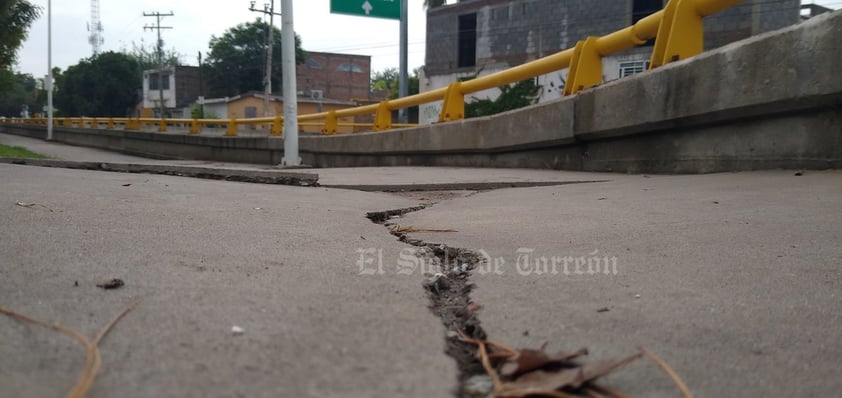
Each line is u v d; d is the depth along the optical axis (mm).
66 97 65562
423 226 3729
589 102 7281
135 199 4504
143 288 2066
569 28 31422
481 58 34750
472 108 33938
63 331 1636
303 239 3127
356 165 14070
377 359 1521
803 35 4844
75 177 6426
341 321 1800
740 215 3508
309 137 16203
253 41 57500
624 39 7180
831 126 4871
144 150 29672
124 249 2684
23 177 6188
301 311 1878
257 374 1403
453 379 1413
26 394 1265
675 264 2531
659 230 3230
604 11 30281
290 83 12117
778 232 3039
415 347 1613
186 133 26016
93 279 2160
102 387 1310
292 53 12141
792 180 4590
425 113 37844
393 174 8016
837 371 1503
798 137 5137
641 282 2273
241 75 57438
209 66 59938
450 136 10219
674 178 5664
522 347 1632
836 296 2076
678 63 6043
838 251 2646
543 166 8406
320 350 1565
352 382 1381
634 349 1615
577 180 6277
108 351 1505
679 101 6020
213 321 1752
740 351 1618
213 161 23156
